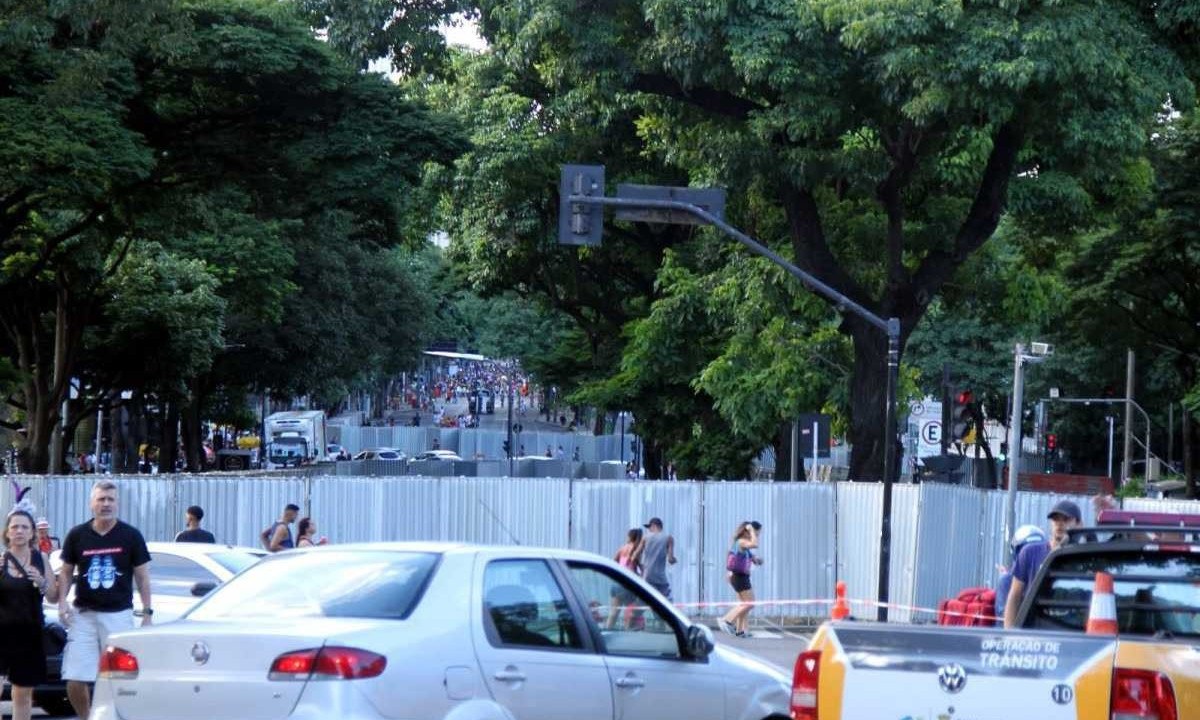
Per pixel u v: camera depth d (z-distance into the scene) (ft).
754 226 131.44
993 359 203.92
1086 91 94.53
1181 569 32.63
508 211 159.43
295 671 28.45
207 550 62.08
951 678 26.04
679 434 162.61
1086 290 161.38
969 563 109.91
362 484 101.86
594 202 75.56
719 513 108.17
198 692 29.12
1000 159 104.27
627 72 103.65
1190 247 153.28
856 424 112.06
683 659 35.65
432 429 331.16
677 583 107.04
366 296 249.55
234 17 107.76
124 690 30.04
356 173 109.91
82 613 45.19
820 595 107.96
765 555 107.55
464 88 159.43
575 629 33.40
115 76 101.40
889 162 100.37
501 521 103.09
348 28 110.42
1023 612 33.73
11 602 44.19
